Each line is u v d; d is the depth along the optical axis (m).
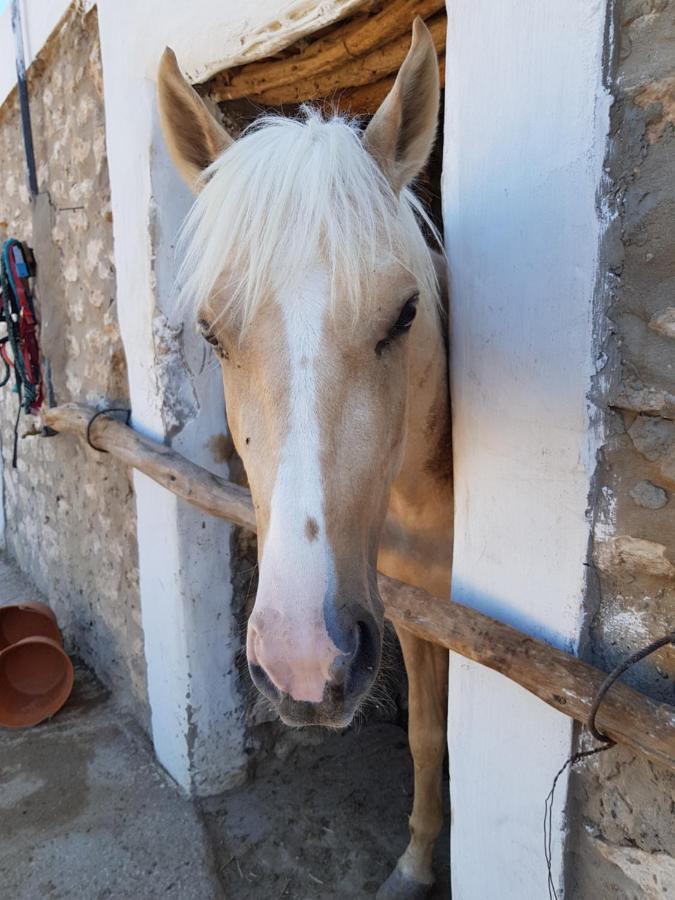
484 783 1.23
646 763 0.95
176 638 2.27
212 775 2.36
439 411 1.50
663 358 0.87
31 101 3.10
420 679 1.77
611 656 1.00
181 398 2.21
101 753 2.60
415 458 1.52
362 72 1.80
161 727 2.46
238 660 2.38
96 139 2.46
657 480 0.90
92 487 2.93
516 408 1.07
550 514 1.04
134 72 2.01
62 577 3.52
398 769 2.48
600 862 1.04
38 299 3.25
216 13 1.67
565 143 0.93
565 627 1.04
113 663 2.99
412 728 1.82
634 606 0.96
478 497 1.18
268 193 1.01
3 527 4.80
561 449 1.00
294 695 0.89
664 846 0.94
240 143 1.11
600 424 0.95
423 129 1.19
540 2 0.93
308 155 1.04
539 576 1.08
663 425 0.88
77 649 3.40
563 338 0.97
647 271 0.87
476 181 1.09
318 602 0.89
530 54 0.96
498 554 1.15
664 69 0.83
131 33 2.00
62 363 3.12
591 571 1.00
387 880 1.90
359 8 1.45
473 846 1.28
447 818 2.25
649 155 0.85
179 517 2.17
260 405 1.01
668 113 0.83
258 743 2.48
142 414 2.31
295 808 2.30
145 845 2.13
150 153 2.00
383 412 1.06
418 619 1.23
